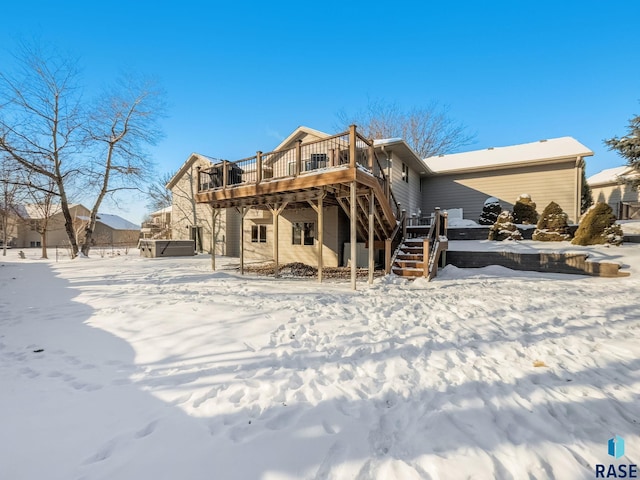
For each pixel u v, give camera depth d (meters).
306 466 1.66
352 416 2.11
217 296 5.84
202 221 19.47
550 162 13.73
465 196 15.86
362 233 10.47
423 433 1.93
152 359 3.04
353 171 6.70
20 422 2.04
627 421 2.06
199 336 3.60
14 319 4.51
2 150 14.47
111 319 4.36
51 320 4.42
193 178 20.11
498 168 14.89
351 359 3.01
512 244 10.77
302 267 11.41
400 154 12.58
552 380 2.62
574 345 3.39
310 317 4.34
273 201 9.40
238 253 17.58
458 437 1.89
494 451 1.77
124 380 2.63
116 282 8.05
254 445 1.82
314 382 2.56
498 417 2.10
